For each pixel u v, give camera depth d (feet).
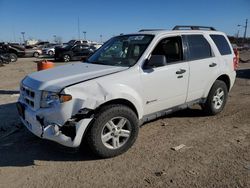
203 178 12.73
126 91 14.96
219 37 21.86
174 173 13.19
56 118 13.47
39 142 16.87
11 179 12.95
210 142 16.71
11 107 25.12
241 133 18.16
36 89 14.12
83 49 92.22
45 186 12.34
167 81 17.12
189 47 18.94
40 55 116.06
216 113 21.76
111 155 14.73
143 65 16.11
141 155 15.06
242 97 28.45
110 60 17.40
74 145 13.71
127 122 15.06
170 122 20.21
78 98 13.50
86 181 12.66
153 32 17.94
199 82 19.42
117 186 12.23
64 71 15.87
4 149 16.02
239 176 12.85
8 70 60.75
